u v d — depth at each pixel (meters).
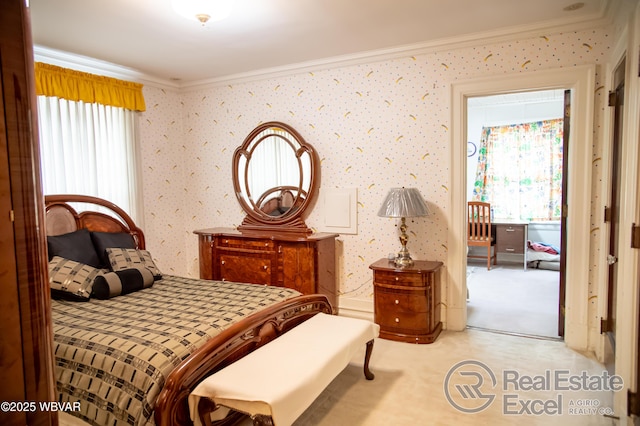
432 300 3.35
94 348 1.91
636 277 1.96
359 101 3.92
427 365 2.91
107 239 3.45
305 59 3.98
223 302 2.59
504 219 6.66
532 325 3.75
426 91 3.62
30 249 0.72
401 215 3.28
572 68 3.06
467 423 2.20
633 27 2.04
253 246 4.07
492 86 3.34
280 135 4.30
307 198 4.14
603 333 2.89
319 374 1.92
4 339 0.69
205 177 4.90
